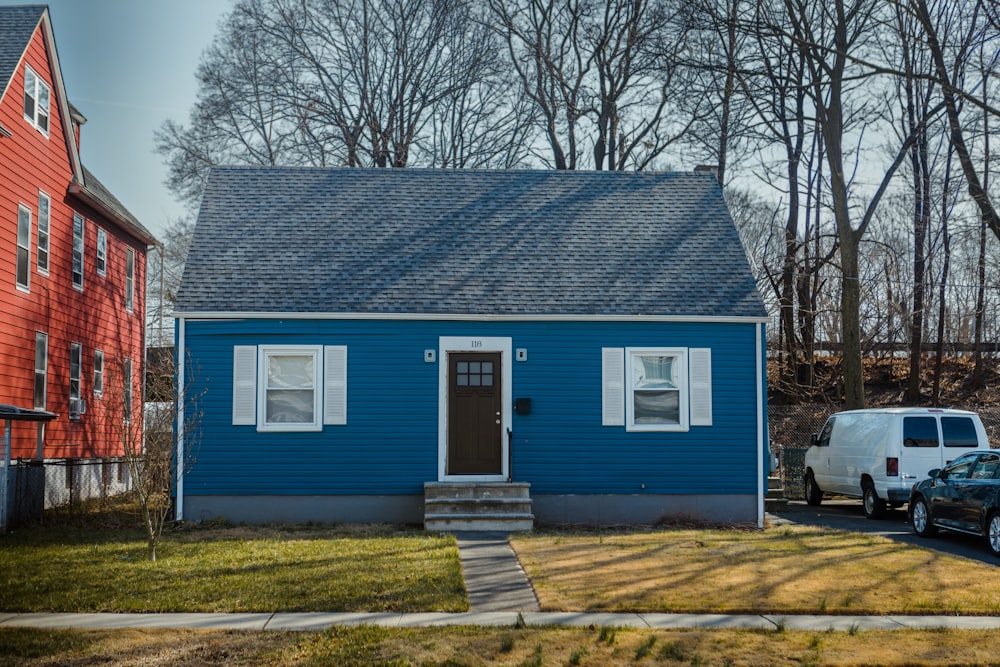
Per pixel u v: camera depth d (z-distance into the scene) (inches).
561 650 351.6
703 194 890.1
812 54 1064.2
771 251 1480.1
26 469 703.1
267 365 735.7
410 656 342.0
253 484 725.9
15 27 897.5
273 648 353.4
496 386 753.0
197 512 721.0
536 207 858.1
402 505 733.9
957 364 1503.4
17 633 374.3
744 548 576.7
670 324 757.3
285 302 736.3
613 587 458.9
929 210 1327.5
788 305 1385.3
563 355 751.7
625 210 862.5
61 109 970.1
